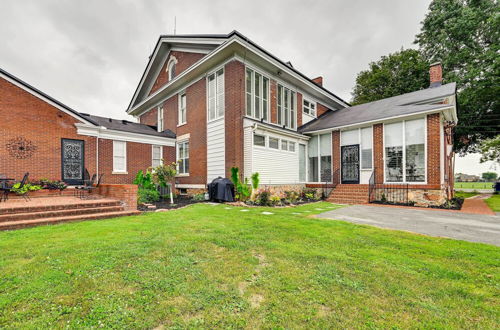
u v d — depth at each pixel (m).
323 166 14.02
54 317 2.05
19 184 8.55
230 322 2.02
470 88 17.62
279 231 5.09
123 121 14.94
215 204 9.84
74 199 8.14
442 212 8.17
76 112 10.52
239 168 10.95
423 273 3.01
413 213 7.92
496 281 2.82
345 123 12.76
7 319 2.01
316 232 5.05
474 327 1.99
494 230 5.48
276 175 12.07
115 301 2.32
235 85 11.02
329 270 3.06
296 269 3.09
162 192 12.52
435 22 20.98
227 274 2.93
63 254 3.55
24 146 9.20
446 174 12.05
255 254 3.66
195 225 5.59
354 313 2.16
